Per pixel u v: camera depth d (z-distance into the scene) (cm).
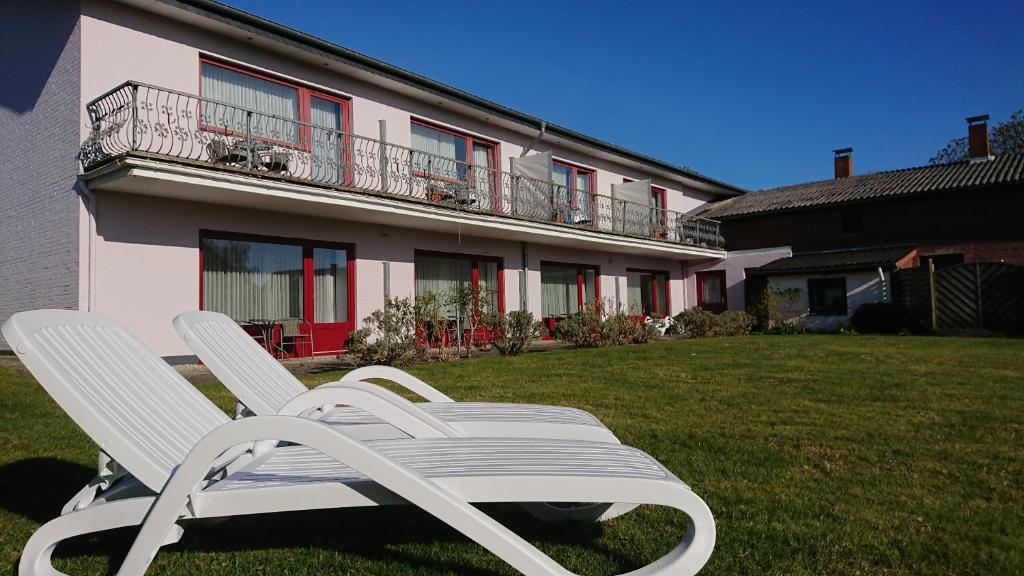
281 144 1005
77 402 182
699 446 379
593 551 229
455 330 1231
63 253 884
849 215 2178
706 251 2042
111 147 864
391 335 942
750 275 2038
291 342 1077
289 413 257
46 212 923
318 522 263
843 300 1906
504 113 1459
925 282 1694
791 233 2292
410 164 1164
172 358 925
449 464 198
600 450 223
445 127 1378
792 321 1944
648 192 1784
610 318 1362
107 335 229
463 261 1419
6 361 840
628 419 463
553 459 206
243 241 1024
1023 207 1881
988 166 2105
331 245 1146
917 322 1714
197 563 219
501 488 183
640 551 228
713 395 574
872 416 473
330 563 220
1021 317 1571
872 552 226
